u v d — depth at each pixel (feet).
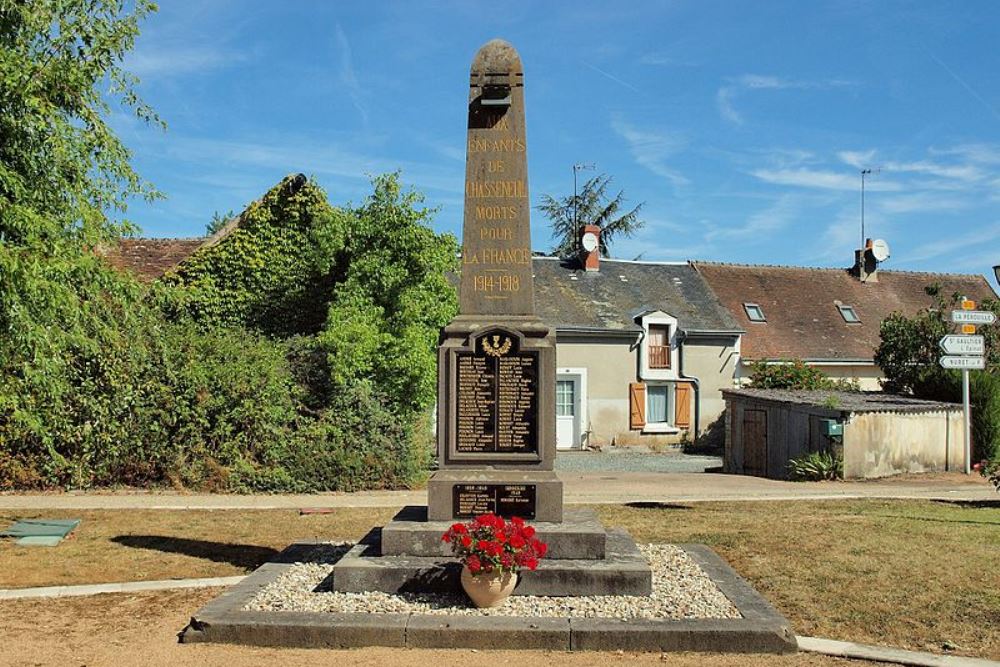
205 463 52.75
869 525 37.24
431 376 65.31
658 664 20.68
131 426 52.08
